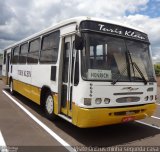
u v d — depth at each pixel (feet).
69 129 25.63
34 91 34.22
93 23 22.35
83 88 20.61
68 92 23.88
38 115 32.01
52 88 27.35
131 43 24.29
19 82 44.11
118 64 22.71
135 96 23.20
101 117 20.85
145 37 25.90
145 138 23.24
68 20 24.64
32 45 36.81
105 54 22.25
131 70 23.30
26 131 24.59
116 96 21.85
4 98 46.42
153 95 25.03
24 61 40.83
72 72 23.21
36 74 33.37
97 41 22.06
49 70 28.50
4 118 30.01
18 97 48.06
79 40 20.98
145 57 25.18
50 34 29.55
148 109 24.31
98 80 21.04
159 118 32.68
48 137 22.86
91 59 21.33
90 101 20.56
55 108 26.45
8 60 55.77
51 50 28.63
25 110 35.19
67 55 24.94
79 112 20.76
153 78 25.16
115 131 25.44
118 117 21.85
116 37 23.38
